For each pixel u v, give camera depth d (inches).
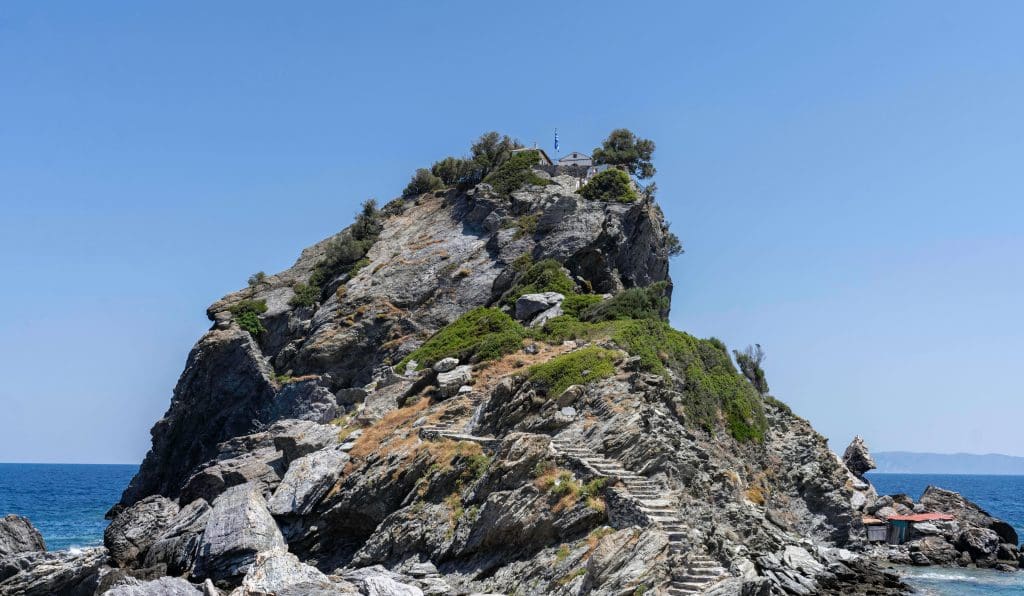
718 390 2465.6
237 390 3388.3
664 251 3818.9
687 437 2064.5
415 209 4192.9
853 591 1878.7
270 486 2304.4
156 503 2333.9
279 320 3668.8
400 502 2022.6
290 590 1466.5
